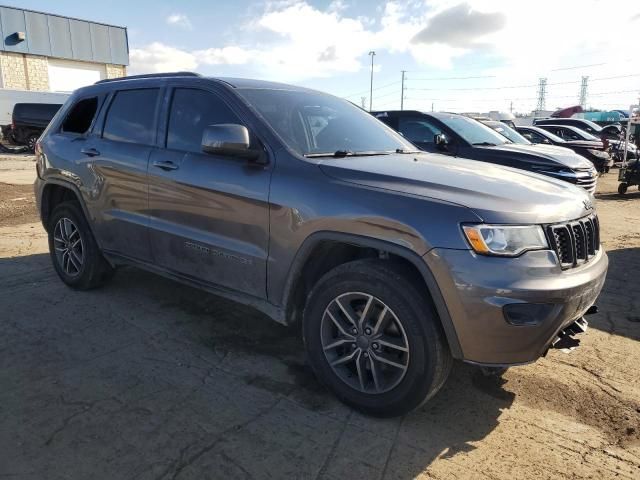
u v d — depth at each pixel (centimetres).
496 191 275
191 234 358
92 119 454
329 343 300
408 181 283
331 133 368
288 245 303
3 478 233
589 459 259
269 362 349
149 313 426
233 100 352
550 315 249
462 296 248
